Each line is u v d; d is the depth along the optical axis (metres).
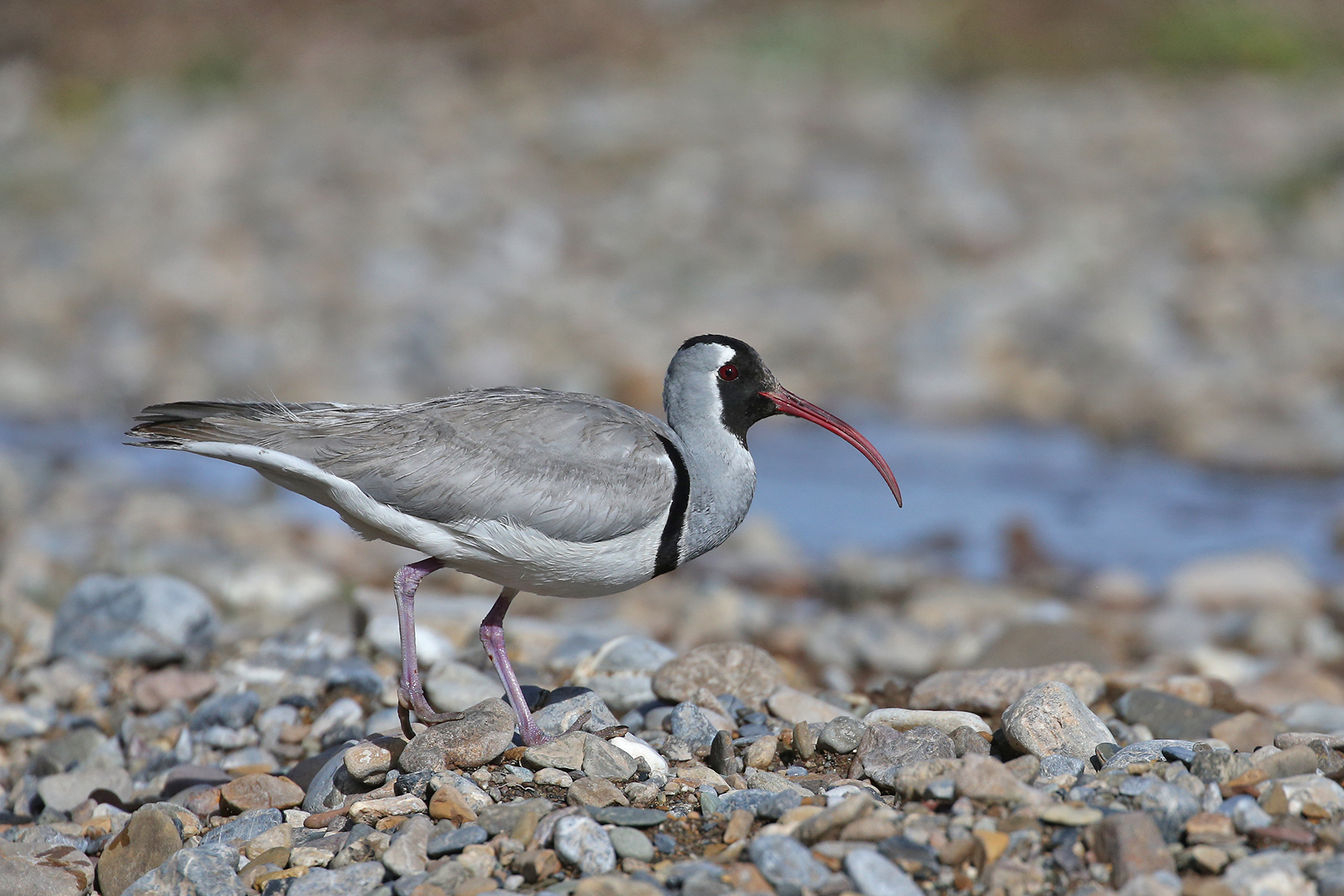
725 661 9.27
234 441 7.87
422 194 29.88
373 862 6.84
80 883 7.39
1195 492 17.41
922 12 40.81
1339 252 25.56
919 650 11.57
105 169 31.77
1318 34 40.16
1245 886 6.15
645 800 7.27
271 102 36.22
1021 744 7.80
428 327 23.38
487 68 38.66
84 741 9.39
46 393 20.95
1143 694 9.23
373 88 37.12
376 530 8.11
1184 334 22.41
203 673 10.28
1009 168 31.50
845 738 8.03
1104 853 6.46
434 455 7.89
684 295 24.86
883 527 16.30
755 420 8.89
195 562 13.15
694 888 6.29
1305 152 30.91
